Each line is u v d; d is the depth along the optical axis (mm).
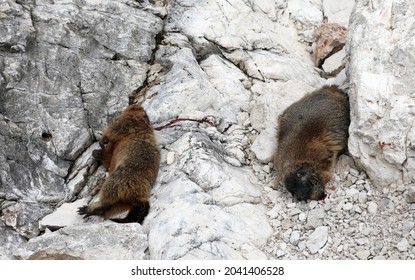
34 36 3939
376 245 3383
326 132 3705
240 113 4020
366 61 3643
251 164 3820
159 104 3955
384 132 3512
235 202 3564
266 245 3463
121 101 3994
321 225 3488
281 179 3676
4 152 3676
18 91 3818
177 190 3543
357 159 3602
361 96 3572
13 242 3525
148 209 3545
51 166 3738
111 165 3732
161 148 3803
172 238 3377
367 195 3553
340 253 3393
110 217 3570
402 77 3557
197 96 3979
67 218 3582
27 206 3615
